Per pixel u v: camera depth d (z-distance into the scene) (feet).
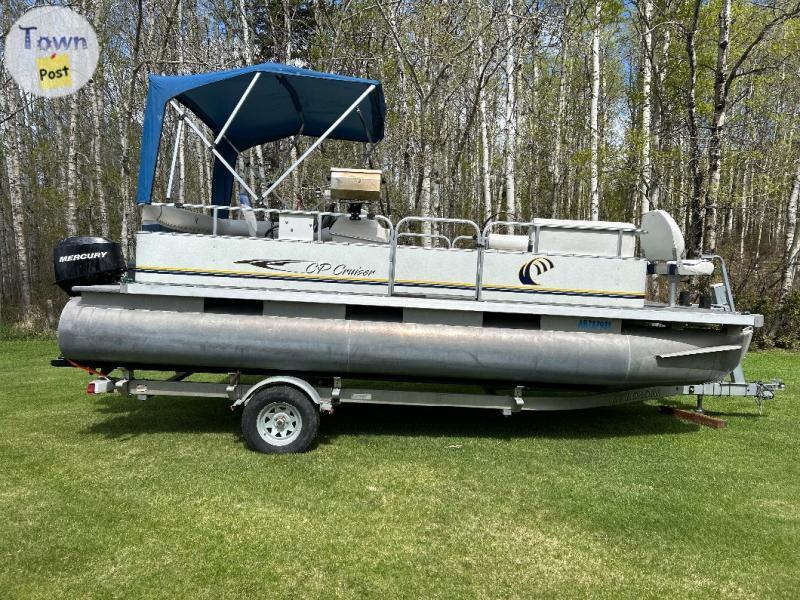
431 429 16.78
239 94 17.60
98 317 14.15
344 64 40.86
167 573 8.87
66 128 63.77
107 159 63.41
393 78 41.70
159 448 14.53
